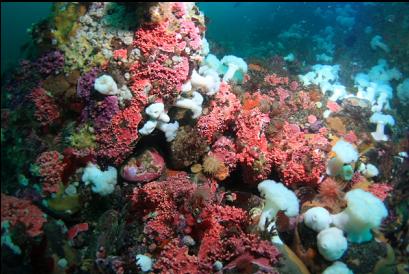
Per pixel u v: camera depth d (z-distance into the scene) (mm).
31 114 739
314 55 1778
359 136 988
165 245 700
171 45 736
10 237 634
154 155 821
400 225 767
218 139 882
